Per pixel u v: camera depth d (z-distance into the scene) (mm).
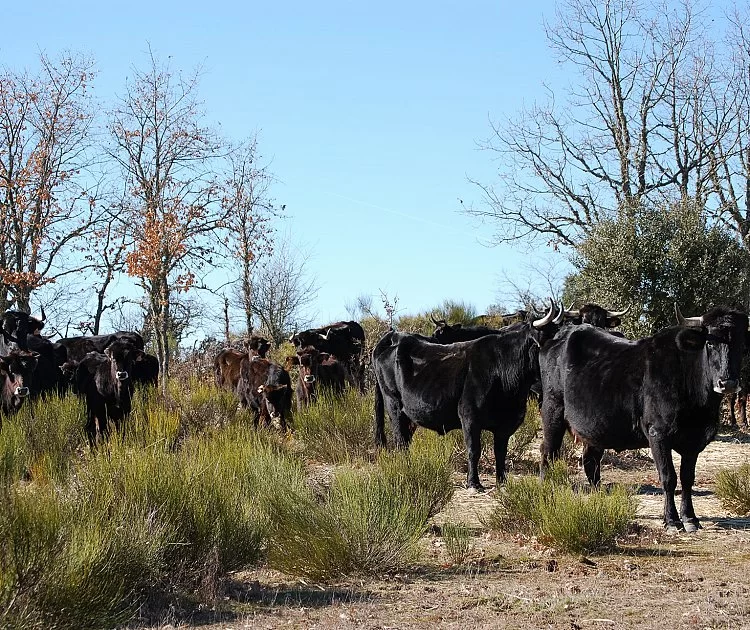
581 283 21578
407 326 26922
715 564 9195
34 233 27516
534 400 17281
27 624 6617
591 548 9758
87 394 15688
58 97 28750
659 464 10930
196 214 25375
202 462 9789
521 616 7434
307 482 11023
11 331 16906
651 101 28047
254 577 8844
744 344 10438
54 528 7309
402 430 14977
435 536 10562
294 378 22312
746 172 28109
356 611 7625
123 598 7473
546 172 28594
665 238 20406
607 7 28281
